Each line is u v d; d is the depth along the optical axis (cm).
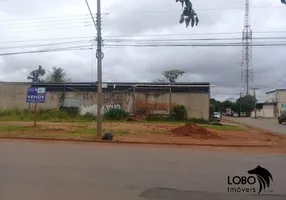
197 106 4003
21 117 3703
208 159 1218
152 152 1378
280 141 2152
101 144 1691
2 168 951
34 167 971
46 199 657
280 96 8450
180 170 979
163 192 729
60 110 4062
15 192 704
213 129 3005
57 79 5612
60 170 936
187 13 402
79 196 684
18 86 4256
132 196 694
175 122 3762
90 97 4138
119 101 4103
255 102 9200
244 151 1569
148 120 3888
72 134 2152
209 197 701
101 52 2081
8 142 1678
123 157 1205
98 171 935
